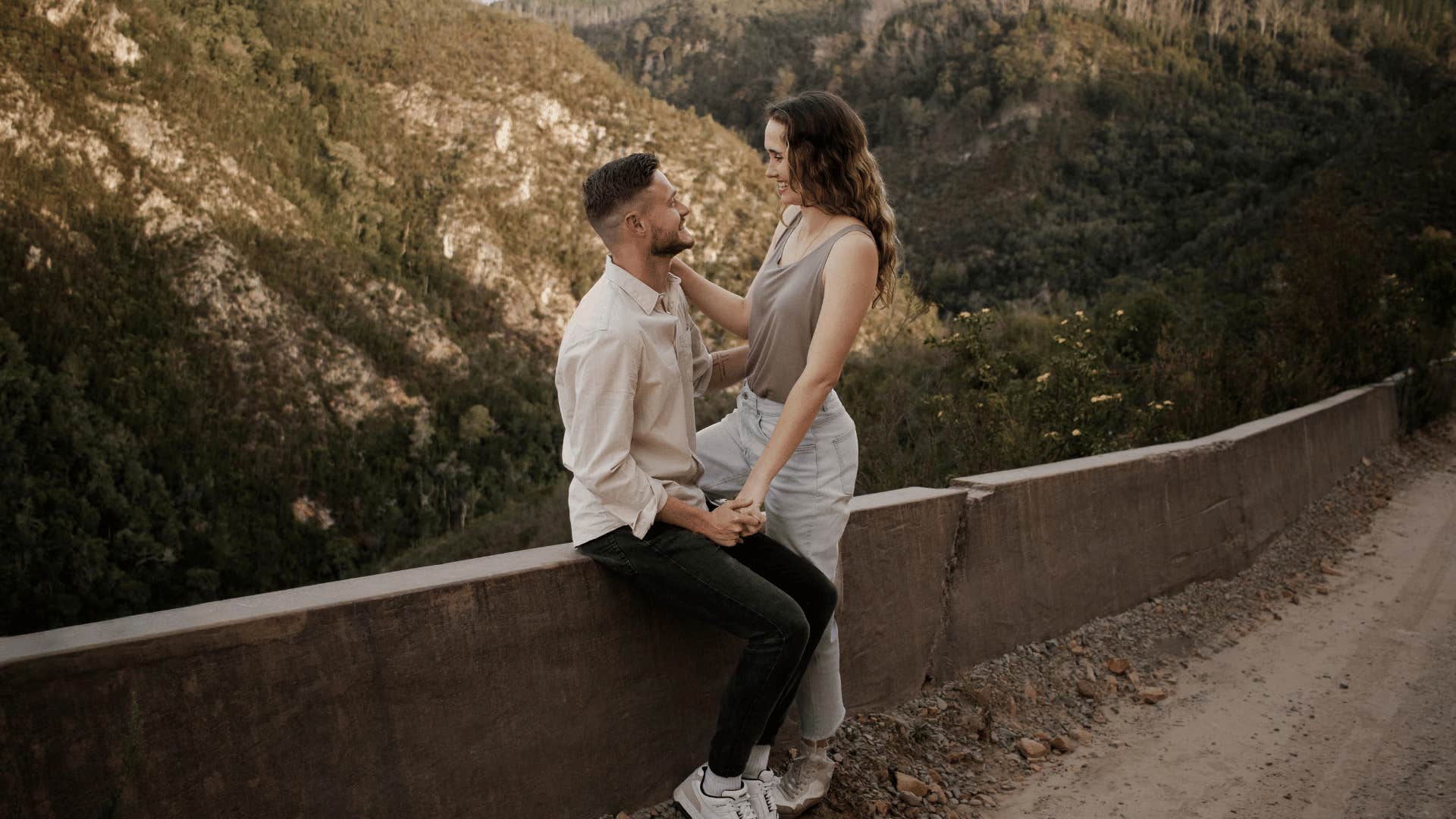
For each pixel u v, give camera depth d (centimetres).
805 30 19762
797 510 198
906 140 14312
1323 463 612
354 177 11075
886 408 552
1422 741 278
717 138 13312
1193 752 274
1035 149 12662
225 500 6794
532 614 175
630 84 14112
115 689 122
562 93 13362
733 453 209
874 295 198
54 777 116
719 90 18350
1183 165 11288
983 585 306
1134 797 245
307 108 11800
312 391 8044
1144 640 359
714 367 216
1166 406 563
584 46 14962
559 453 8600
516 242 11419
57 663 117
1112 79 13838
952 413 510
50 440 6116
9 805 112
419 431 8194
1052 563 336
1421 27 14075
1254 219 6850
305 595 150
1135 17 15600
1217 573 441
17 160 8138
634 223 167
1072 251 9656
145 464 6619
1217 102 13062
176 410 7088
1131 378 722
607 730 190
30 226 7619
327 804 144
